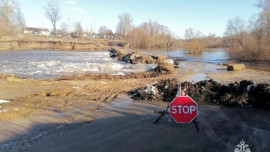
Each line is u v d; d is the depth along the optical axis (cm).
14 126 713
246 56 3844
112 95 1141
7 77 1594
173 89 1067
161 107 928
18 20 6116
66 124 738
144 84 1466
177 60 3769
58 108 913
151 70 2419
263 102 884
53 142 603
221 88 1049
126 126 712
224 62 3456
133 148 561
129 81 1611
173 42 8444
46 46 5947
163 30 8562
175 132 656
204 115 808
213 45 8688
